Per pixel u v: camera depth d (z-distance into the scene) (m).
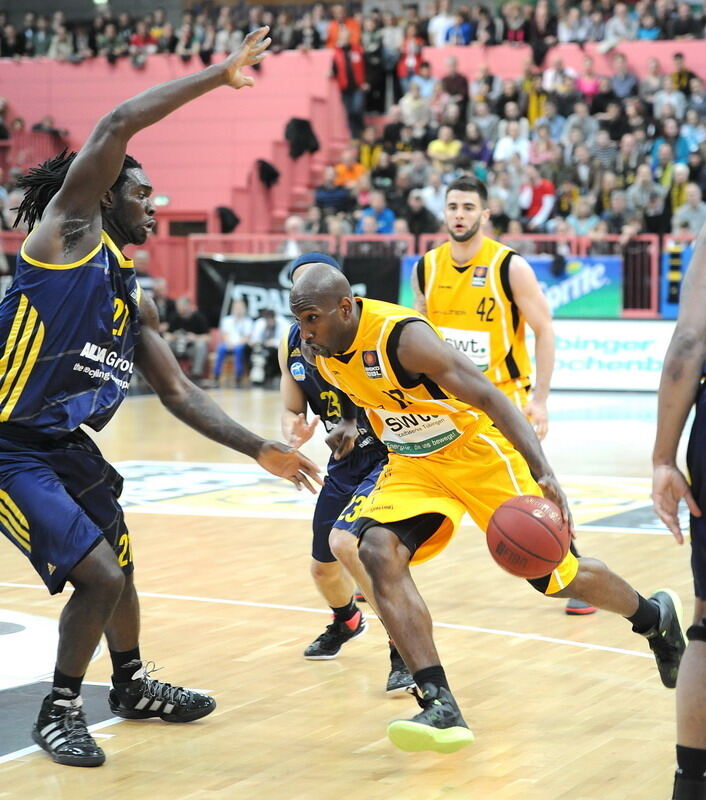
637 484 12.05
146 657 6.02
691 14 25.86
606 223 21.77
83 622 4.46
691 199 21.22
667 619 5.25
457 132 24.64
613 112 23.16
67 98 28.23
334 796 4.16
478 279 7.14
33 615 6.88
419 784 4.27
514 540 4.43
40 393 4.49
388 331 4.48
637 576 7.90
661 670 5.35
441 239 22.23
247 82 4.48
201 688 5.51
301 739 4.81
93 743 4.55
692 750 3.61
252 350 22.81
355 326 4.52
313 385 5.91
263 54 4.50
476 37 27.09
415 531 4.73
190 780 4.33
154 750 4.68
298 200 27.12
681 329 3.53
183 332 22.73
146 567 8.32
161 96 4.34
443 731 4.16
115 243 4.72
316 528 5.89
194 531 9.73
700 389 3.66
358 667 5.89
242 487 12.09
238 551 8.91
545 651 6.12
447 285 7.23
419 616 4.46
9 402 4.49
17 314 4.46
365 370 4.58
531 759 4.53
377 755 4.61
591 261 21.42
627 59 25.59
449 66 25.34
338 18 27.47
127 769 4.46
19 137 27.47
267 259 23.08
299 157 26.45
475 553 8.88
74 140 28.17
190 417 5.00
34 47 29.30
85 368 4.55
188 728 4.96
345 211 24.19
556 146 23.11
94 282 4.49
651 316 21.48
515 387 7.28
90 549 4.42
